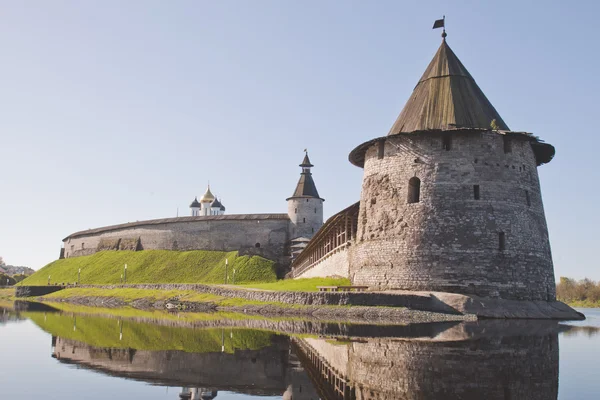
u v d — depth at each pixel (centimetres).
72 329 2495
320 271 5272
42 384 1180
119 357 1558
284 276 8306
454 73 3512
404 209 3288
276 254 8650
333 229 4553
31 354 1633
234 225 8875
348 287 3350
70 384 1182
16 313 4000
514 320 2700
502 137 3256
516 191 3209
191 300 4950
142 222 9756
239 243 8800
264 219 8769
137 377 1262
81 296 6862
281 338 1934
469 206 3134
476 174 3181
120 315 3641
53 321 3066
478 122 3306
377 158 3553
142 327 2552
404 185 3322
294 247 8344
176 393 1095
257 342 1838
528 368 1262
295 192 8862
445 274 3078
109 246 10175
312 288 3962
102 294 6662
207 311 4003
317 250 5650
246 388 1138
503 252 3081
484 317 2780
